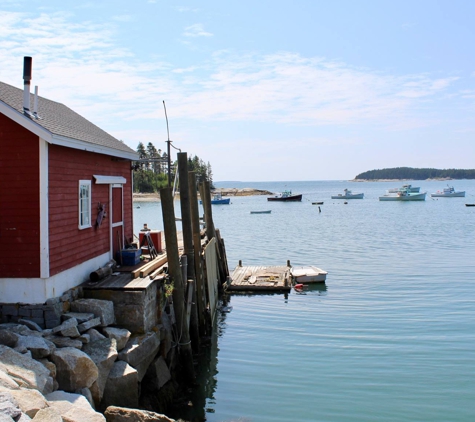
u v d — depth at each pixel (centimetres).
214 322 1855
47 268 1106
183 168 1513
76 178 1270
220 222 6209
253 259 3266
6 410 677
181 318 1322
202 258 1677
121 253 1516
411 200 10775
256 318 1895
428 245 3772
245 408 1192
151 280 1272
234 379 1350
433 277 2514
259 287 2300
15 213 1107
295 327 1770
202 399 1237
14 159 1106
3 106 1069
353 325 1769
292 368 1411
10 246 1109
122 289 1200
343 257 3253
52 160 1137
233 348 1579
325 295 2211
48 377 862
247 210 8562
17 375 815
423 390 1267
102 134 1616
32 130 1078
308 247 3788
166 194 1312
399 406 1192
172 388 1234
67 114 1573
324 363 1442
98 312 1133
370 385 1300
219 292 2272
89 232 1356
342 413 1166
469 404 1197
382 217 6688
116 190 1603
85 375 929
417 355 1481
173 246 1322
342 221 6147
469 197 12194
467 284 2339
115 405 1006
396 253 3388
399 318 1831
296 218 6731
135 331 1188
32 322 1071
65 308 1139
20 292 1107
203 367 1431
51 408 734
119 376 1009
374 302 2064
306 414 1160
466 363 1417
